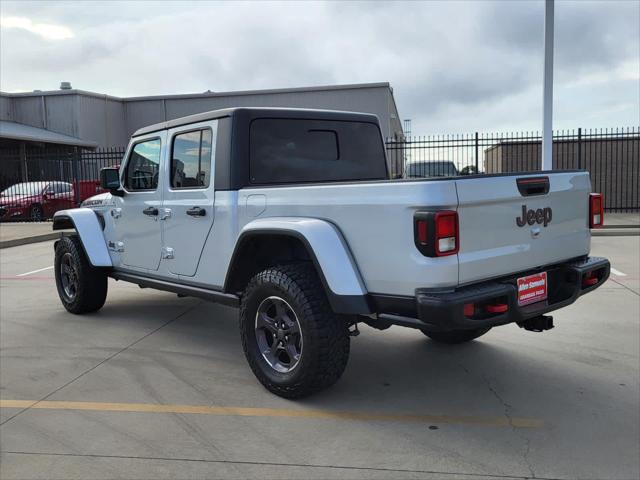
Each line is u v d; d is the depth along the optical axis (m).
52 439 3.43
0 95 29.53
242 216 4.21
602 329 5.52
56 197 19.94
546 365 4.55
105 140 31.20
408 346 5.10
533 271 3.77
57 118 29.80
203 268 4.62
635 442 3.26
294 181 4.65
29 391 4.20
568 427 3.47
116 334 5.65
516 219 3.56
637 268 8.75
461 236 3.26
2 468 3.09
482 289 3.33
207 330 5.76
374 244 3.43
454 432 3.44
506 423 3.54
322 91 29.62
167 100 31.78
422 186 3.20
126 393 4.13
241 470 3.03
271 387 3.98
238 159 4.32
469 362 4.66
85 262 6.17
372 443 3.31
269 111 4.54
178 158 4.88
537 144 17.98
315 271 3.84
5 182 25.52
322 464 3.08
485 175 3.38
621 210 18.17
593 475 2.92
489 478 2.90
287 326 3.91
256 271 4.38
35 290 8.08
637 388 4.04
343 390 4.12
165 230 5.03
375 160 5.32
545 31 12.50
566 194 3.93
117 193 5.62
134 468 3.06
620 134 16.69
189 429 3.53
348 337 3.79
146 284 5.40
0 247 13.57
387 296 3.41
